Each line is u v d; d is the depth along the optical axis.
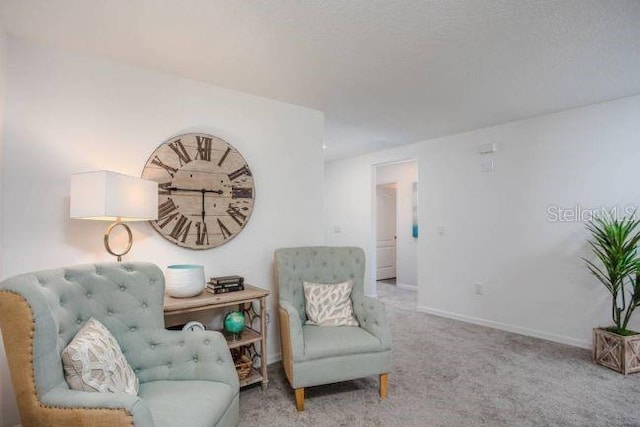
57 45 2.05
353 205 5.69
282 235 3.04
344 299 2.62
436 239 4.40
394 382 2.50
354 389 2.41
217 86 2.71
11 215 1.91
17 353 1.20
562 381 2.50
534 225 3.54
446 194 4.32
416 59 2.28
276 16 1.78
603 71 2.47
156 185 2.14
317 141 3.31
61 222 2.06
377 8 1.72
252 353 2.68
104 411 1.13
